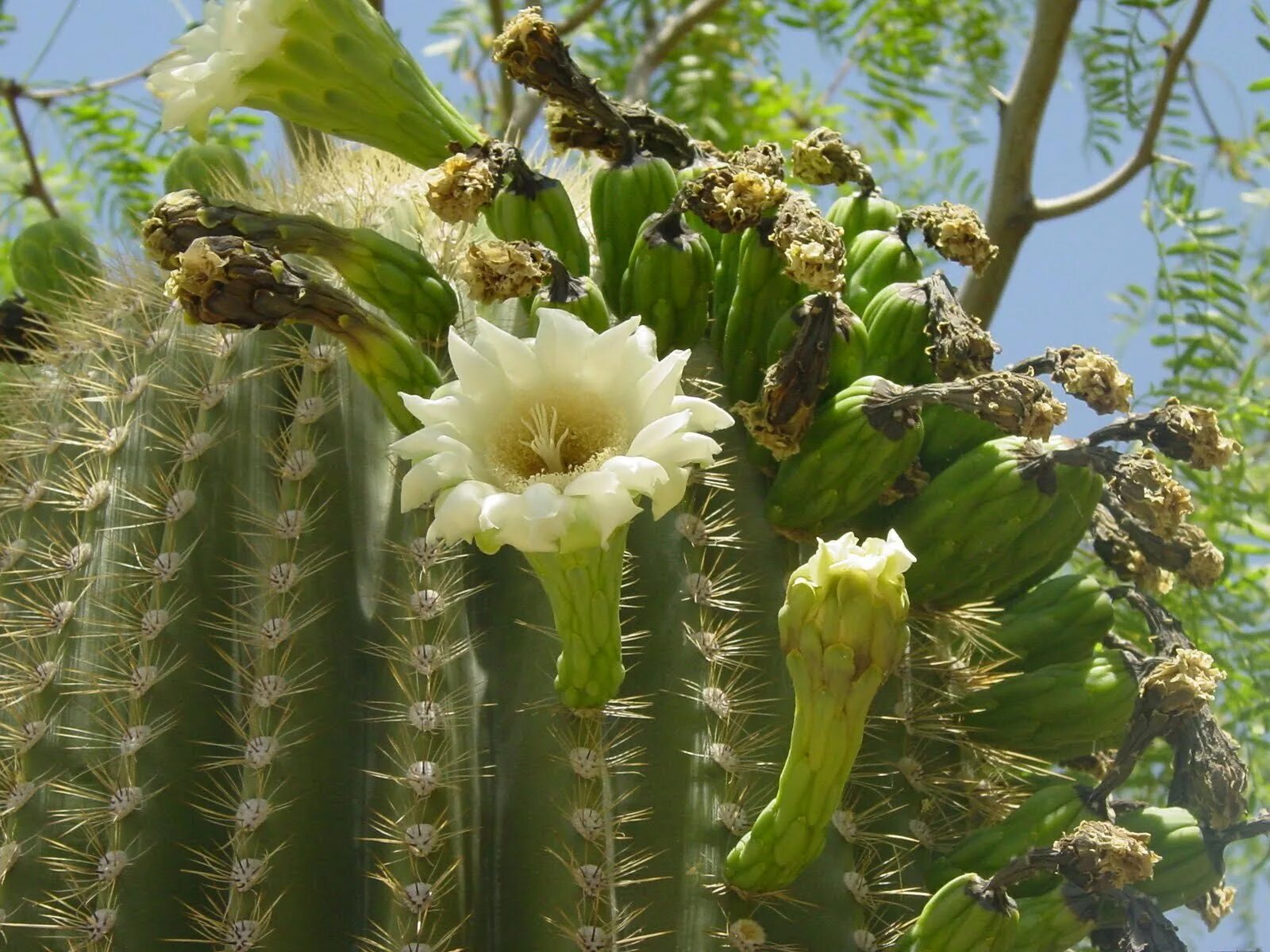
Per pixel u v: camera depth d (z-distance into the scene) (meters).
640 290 2.02
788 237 1.87
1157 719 1.91
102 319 2.25
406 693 1.79
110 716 1.89
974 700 2.05
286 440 1.99
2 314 2.55
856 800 1.88
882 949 1.77
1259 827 1.93
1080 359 1.94
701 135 3.99
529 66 2.02
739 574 1.92
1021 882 1.87
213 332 2.09
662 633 1.87
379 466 1.98
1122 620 2.71
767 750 1.84
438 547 1.87
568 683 1.72
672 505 1.50
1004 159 2.98
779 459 1.95
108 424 2.11
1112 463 1.92
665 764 1.80
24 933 1.81
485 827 1.80
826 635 1.59
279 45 2.00
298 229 1.92
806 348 1.89
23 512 2.13
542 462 1.55
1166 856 1.90
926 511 1.99
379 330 1.85
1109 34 3.19
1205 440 1.91
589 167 2.63
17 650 2.04
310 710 1.81
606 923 1.70
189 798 1.83
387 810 1.79
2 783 1.92
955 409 2.05
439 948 1.70
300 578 1.86
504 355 1.54
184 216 1.88
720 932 1.71
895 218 2.22
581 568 1.63
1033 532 1.99
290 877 1.74
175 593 1.91
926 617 2.05
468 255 1.79
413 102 2.07
